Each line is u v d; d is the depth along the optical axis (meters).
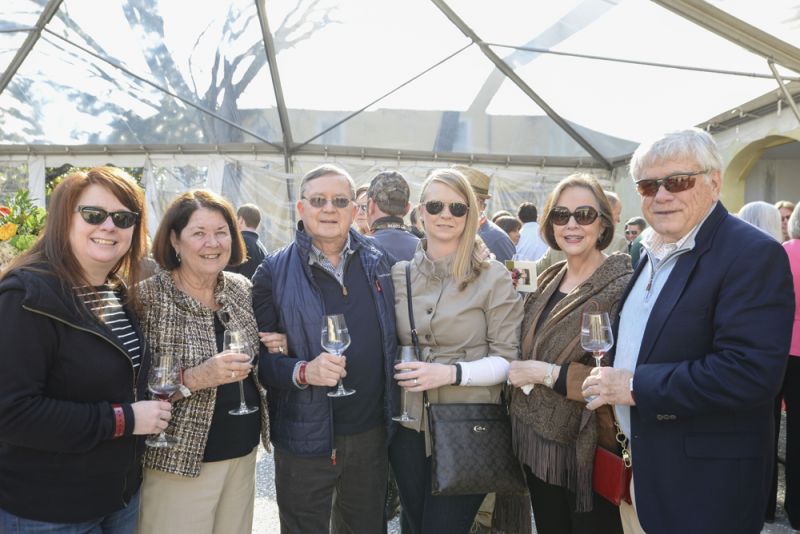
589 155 9.53
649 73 6.74
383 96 8.20
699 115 7.34
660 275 1.83
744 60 5.58
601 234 2.30
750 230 1.67
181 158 8.83
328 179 2.22
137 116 8.32
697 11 3.99
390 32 7.04
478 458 2.12
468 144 9.23
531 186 9.57
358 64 7.58
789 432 3.34
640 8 5.35
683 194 1.71
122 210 1.71
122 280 1.93
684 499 1.68
